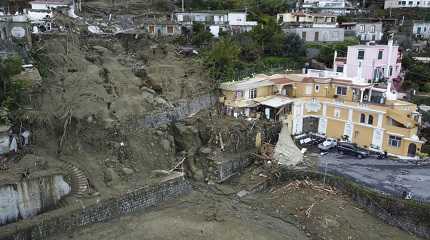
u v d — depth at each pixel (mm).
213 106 59500
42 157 40156
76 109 45750
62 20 68062
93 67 55906
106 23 78625
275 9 108312
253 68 68812
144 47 69062
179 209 41562
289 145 52438
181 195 44438
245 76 65188
